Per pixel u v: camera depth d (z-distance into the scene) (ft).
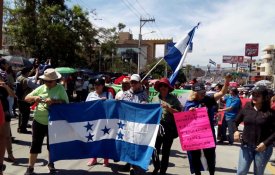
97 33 152.97
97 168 25.57
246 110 18.31
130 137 23.03
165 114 22.70
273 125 17.60
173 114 22.22
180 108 22.90
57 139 22.90
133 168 24.06
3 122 19.39
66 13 108.68
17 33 102.68
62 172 24.07
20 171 23.91
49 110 22.57
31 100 22.31
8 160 25.91
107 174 24.20
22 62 72.74
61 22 106.22
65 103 23.02
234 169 29.07
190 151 21.52
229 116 41.52
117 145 23.39
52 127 22.70
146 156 22.48
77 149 23.34
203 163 21.40
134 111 22.99
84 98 71.20
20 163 25.77
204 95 21.61
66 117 23.07
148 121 22.66
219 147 39.58
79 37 112.78
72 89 63.87
